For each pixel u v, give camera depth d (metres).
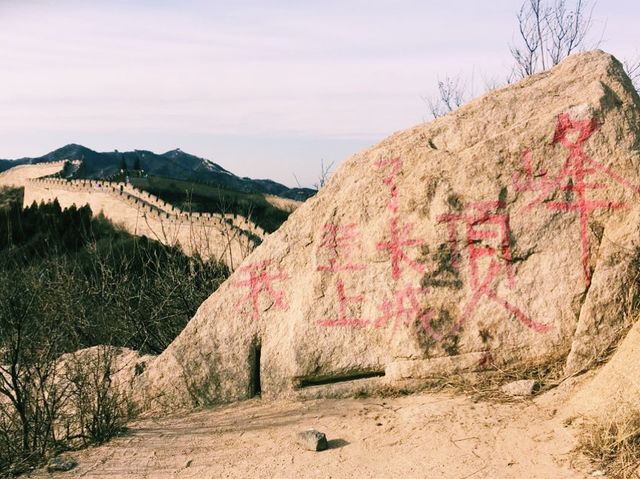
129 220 45.44
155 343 8.70
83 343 8.05
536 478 3.45
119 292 8.51
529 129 4.90
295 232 5.71
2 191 81.94
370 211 5.34
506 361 4.76
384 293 5.15
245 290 5.72
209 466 4.26
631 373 3.73
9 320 5.57
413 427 4.31
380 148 5.61
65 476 4.37
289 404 5.20
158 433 4.98
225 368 5.57
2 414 5.29
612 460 3.42
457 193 4.97
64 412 5.27
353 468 3.93
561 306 4.70
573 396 4.12
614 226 4.65
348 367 5.18
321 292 5.32
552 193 4.80
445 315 4.92
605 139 4.78
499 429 4.05
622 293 4.38
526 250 4.80
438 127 5.42
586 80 5.15
